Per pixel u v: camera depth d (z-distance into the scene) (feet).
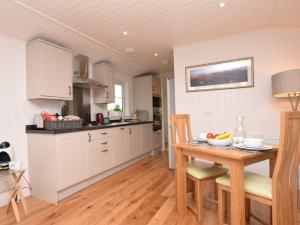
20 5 6.73
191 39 10.19
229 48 9.81
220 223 5.71
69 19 7.88
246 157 4.72
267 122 9.02
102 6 7.04
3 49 7.93
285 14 7.74
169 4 7.02
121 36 9.71
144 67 16.08
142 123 14.83
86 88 12.42
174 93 12.03
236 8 7.30
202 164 7.36
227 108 9.87
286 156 4.57
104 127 10.46
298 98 7.89
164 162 13.82
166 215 6.66
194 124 10.68
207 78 10.36
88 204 7.56
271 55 8.98
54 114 9.55
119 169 11.98
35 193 8.39
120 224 6.15
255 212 6.81
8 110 8.05
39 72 8.30
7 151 7.74
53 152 7.75
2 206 7.68
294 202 5.03
